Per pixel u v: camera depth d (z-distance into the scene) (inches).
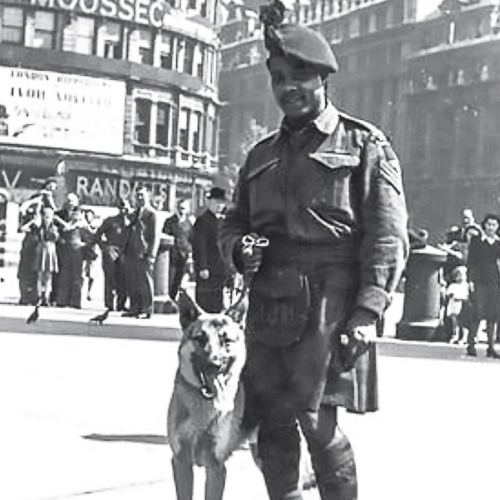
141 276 770.2
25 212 893.8
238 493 224.8
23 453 257.0
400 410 357.1
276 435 158.2
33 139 2436.0
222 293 414.6
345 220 151.0
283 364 154.1
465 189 3287.4
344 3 3954.2
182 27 2768.2
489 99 3260.3
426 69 3459.6
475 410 367.6
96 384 386.3
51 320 700.7
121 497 217.0
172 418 168.2
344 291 151.8
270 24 153.3
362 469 257.3
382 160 151.8
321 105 152.7
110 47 2591.0
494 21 3316.9
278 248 154.9
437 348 645.3
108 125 2532.0
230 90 4308.6
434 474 255.4
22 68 2438.5
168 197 2682.1
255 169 158.4
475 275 609.6
